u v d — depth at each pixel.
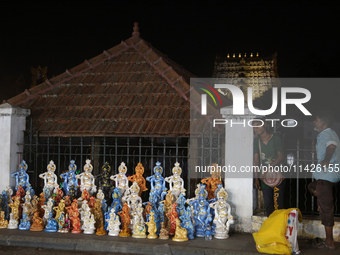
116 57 10.76
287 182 13.45
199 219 6.31
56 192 7.39
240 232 6.54
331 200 5.52
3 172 7.69
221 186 6.45
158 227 6.36
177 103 8.63
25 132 8.23
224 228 6.22
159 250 5.71
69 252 5.96
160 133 7.78
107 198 7.91
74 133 8.25
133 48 10.90
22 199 7.29
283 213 5.41
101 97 9.34
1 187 7.68
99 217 6.68
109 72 10.14
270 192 6.23
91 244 6.02
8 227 6.89
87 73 10.33
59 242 6.14
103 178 7.89
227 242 5.96
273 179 6.02
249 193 6.52
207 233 6.08
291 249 5.35
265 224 5.61
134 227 6.34
